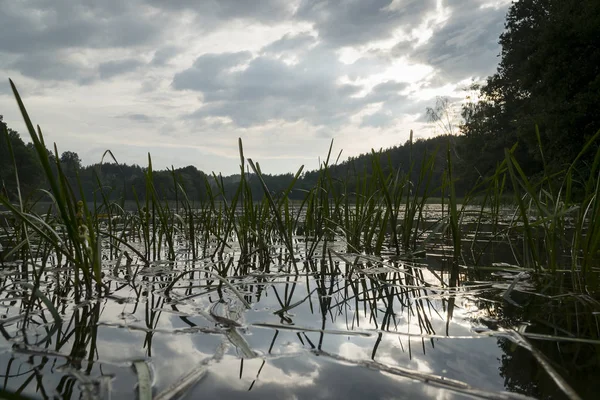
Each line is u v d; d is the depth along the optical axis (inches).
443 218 114.3
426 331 45.8
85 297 61.9
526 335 43.6
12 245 121.9
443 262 103.4
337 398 28.5
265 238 133.3
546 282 75.6
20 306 55.8
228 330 45.0
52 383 30.4
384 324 48.8
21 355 36.4
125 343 40.2
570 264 95.5
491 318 51.3
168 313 52.4
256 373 32.8
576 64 728.3
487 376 32.6
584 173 458.9
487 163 1192.8
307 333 44.7
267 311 55.1
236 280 78.9
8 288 67.9
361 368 34.2
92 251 65.7
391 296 65.4
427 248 130.6
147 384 29.7
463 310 55.7
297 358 36.4
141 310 54.0
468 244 140.7
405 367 34.6
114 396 28.3
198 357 36.5
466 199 122.4
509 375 32.9
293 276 85.1
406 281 79.2
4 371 32.6
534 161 1088.8
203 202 149.1
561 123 678.5
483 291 68.7
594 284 72.2
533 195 81.3
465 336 43.6
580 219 72.4
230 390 29.5
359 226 131.7
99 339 41.4
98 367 33.7
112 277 80.0
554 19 789.9
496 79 1370.6
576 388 30.6
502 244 138.5
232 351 37.9
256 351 38.2
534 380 31.8
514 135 1102.4
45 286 70.2
